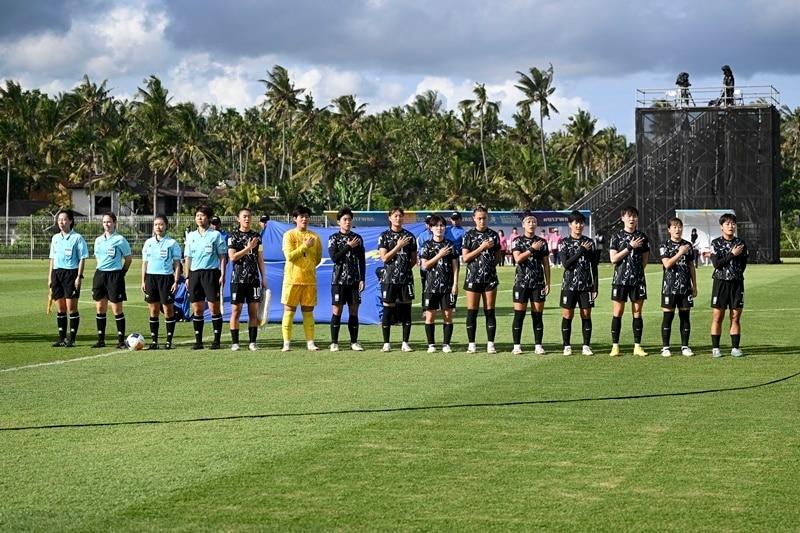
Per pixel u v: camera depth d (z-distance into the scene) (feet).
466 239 50.11
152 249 52.44
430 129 320.50
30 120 321.11
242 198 260.21
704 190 191.72
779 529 20.24
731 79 190.19
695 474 24.52
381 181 289.12
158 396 36.19
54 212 279.69
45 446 27.78
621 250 48.52
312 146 289.94
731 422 30.83
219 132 371.56
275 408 33.53
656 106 195.11
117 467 25.40
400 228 51.08
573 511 21.52
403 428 30.01
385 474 24.63
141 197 302.45
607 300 87.45
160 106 292.20
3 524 20.70
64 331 53.83
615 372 42.47
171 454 26.73
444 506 21.91
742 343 53.67
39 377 41.45
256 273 51.83
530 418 31.55
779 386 38.22
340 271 51.03
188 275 52.49
